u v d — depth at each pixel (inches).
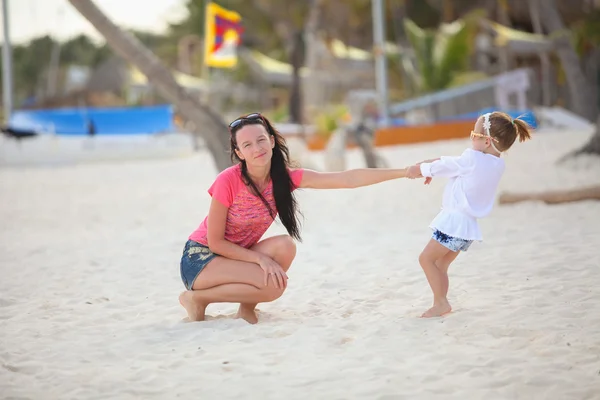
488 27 1486.2
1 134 1136.2
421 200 534.3
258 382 182.2
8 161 1125.7
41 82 2689.5
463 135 1095.6
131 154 1178.0
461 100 1234.6
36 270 342.6
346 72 1758.1
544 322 217.9
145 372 193.0
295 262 338.6
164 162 1113.4
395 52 1464.1
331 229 434.3
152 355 207.3
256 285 232.1
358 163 884.6
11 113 1256.2
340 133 778.8
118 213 553.9
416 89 1444.4
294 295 276.5
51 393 181.6
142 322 247.6
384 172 232.1
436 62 1370.6
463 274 289.0
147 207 581.9
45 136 1151.0
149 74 618.8
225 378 186.4
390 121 1197.7
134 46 612.7
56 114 1228.5
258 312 253.9
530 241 346.6
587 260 295.4
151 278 318.3
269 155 225.5
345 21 1891.0
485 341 203.9
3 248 410.3
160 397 176.4
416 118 1259.8
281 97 2134.6
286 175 231.8
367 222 453.1
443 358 191.9
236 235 239.9
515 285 266.8
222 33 1109.7
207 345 213.8
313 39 1721.2
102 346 219.6
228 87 1948.8
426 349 200.4
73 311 264.4
